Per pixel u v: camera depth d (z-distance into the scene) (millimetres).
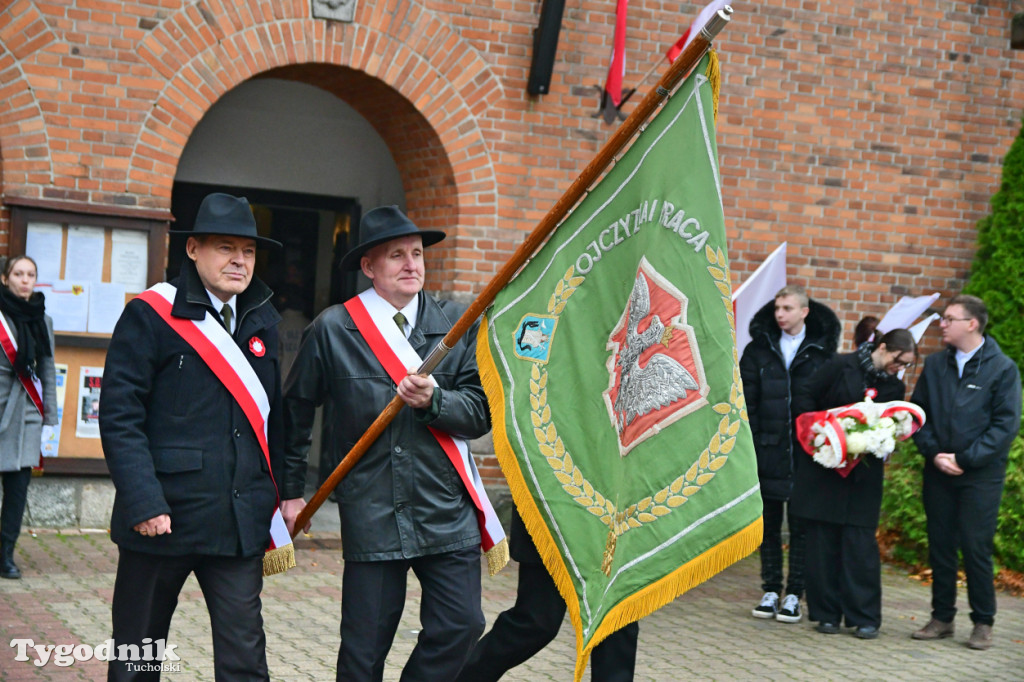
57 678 4695
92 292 7680
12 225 7473
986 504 6270
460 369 4074
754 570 8273
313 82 8828
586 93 8742
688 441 3303
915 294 9672
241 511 3598
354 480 3895
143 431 3576
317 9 8055
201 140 9648
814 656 5914
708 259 3320
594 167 3480
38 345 6449
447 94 8422
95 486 7793
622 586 3357
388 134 8992
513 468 3748
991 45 9750
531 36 8578
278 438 3855
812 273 9406
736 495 3193
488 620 6246
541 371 3785
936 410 6410
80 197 7625
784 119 9250
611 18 8773
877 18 9438
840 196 9438
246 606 3631
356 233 10141
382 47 8250
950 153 9703
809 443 6324
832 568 6469
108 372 3529
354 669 3818
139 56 7707
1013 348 8961
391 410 3812
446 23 8391
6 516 6406
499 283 3736
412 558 3838
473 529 3934
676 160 3420
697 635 6258
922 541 8328
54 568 6656
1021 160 9156
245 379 3664
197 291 3660
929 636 6418
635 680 5273
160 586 3594
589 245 3732
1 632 5336
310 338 4027
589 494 3664
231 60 7914
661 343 3385
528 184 8641
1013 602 7594
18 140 7496
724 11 3145
